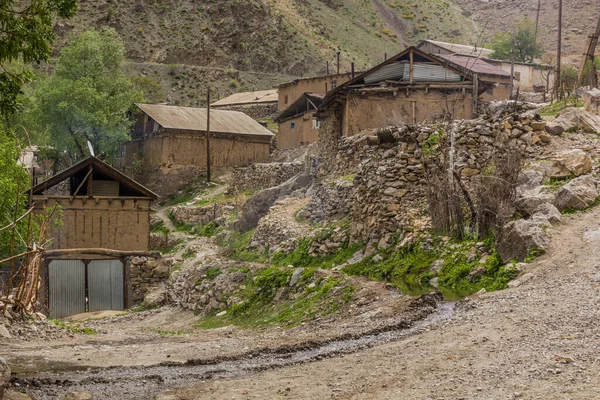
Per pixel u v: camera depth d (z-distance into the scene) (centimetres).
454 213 1942
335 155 3778
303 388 944
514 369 889
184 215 4862
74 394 958
